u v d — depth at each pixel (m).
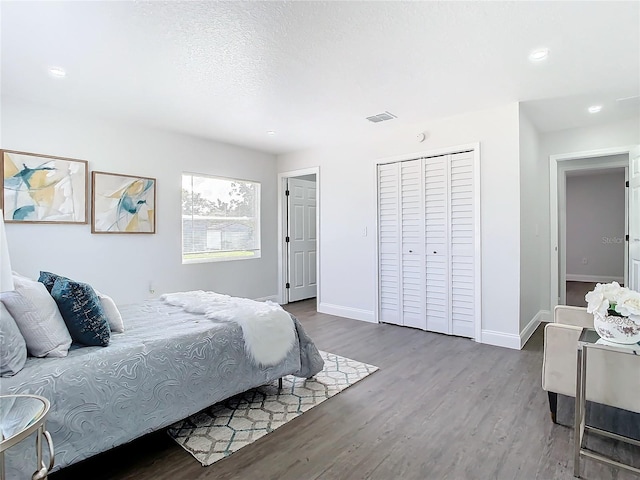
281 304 5.57
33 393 1.45
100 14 1.92
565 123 4.01
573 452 1.82
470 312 3.77
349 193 4.72
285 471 1.70
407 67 2.58
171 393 1.88
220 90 2.99
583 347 1.73
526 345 3.56
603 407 2.33
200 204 4.62
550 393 2.10
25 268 3.21
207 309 2.54
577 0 1.82
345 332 4.05
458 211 3.81
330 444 1.92
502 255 3.53
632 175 3.75
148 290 4.07
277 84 2.88
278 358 2.44
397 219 4.29
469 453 1.82
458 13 1.93
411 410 2.27
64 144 3.43
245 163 5.10
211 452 1.85
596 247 7.62
